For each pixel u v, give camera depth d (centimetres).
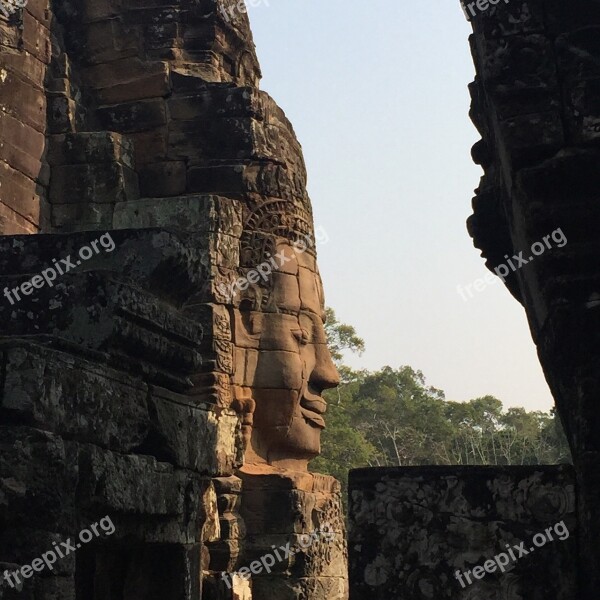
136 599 802
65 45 1830
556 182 705
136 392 768
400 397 5441
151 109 1789
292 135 1848
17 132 1652
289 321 1717
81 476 695
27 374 667
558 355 697
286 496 1628
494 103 725
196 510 831
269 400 1681
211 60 1836
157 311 798
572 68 718
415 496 708
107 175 1700
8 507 651
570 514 688
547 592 683
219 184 1744
